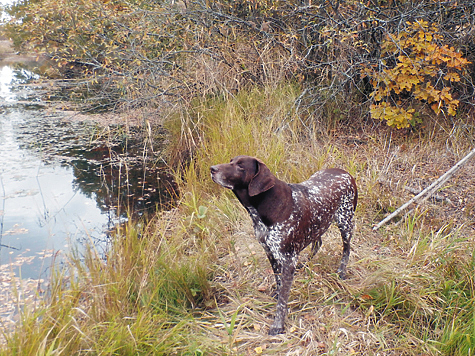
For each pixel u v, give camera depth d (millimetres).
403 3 7027
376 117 6297
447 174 4512
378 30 6719
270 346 3076
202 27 7309
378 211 4832
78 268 3340
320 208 3340
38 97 13555
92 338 2748
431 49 5887
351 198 3672
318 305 3465
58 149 8391
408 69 5918
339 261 4000
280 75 7129
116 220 5449
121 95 7820
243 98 7070
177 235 4480
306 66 6961
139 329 2900
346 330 3135
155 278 3596
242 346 3070
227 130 6211
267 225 3105
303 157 5797
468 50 6941
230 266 4141
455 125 6406
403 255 4023
